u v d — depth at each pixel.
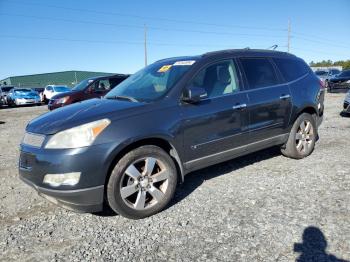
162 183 3.93
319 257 2.85
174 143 3.96
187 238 3.28
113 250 3.15
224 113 4.41
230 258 2.90
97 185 3.45
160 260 2.95
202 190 4.50
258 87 4.96
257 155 6.06
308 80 5.84
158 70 4.80
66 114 3.86
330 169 5.09
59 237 3.45
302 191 4.28
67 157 3.36
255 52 5.25
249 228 3.39
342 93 21.50
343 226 3.32
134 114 3.74
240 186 4.57
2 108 26.12
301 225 3.39
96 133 3.46
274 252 2.96
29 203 4.41
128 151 3.67
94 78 13.41
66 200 3.43
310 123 5.76
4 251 3.23
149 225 3.60
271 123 5.09
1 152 7.55
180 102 4.08
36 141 3.63
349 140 6.98
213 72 4.54
